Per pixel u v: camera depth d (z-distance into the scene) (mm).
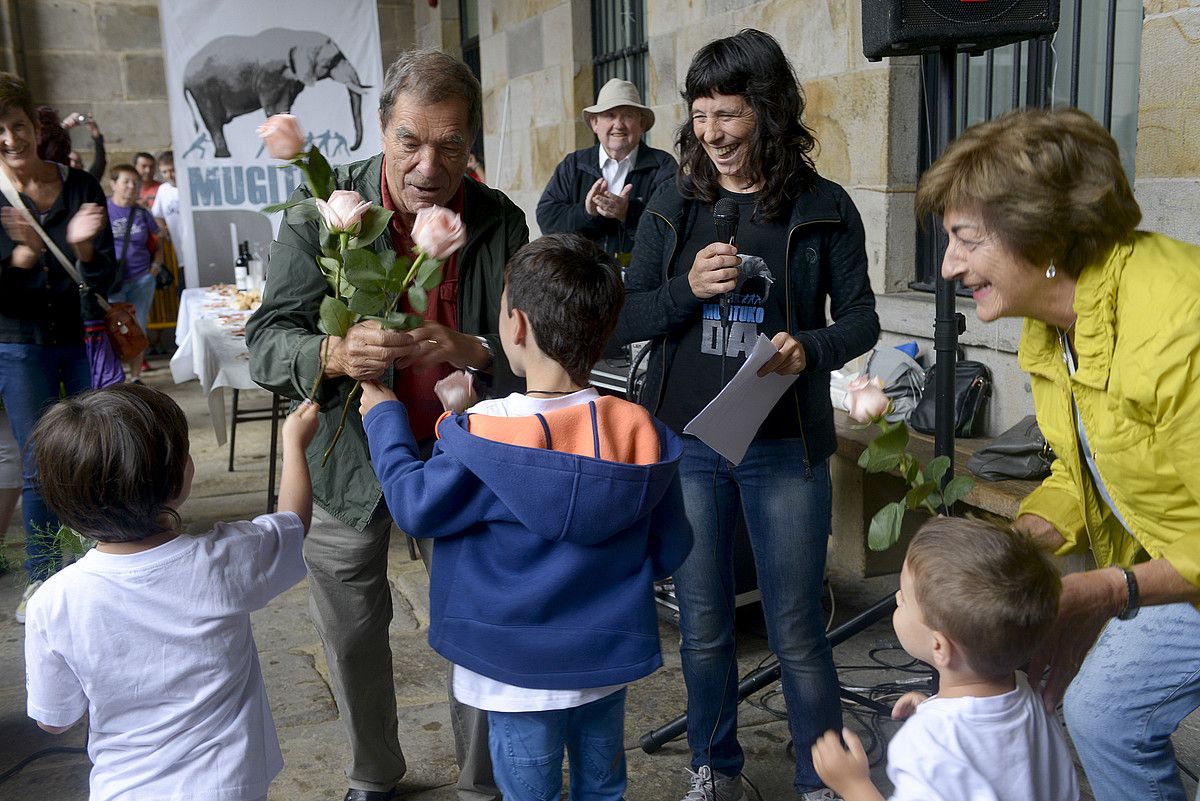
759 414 2104
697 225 2352
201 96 7777
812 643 2344
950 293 2592
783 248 2266
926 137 4180
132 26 10789
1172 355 1428
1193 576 1508
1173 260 1488
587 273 1715
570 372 1753
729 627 2416
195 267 7980
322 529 2271
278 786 2721
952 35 2404
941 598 1401
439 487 1683
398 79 2074
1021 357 1787
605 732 1854
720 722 2453
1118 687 1725
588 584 1720
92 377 3996
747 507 2344
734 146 2230
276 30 7820
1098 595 1523
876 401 2014
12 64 10398
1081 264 1534
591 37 7066
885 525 2066
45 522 3777
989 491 3012
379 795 2537
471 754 2369
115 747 1643
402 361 1987
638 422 1760
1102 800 1828
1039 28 2424
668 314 2281
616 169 5316
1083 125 1489
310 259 2174
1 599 4023
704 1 5285
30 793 2721
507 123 8414
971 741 1409
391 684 2467
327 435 2213
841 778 1460
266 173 7977
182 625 1639
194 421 7367
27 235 3697
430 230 1794
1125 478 1604
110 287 4031
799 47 4621
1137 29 3521
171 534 1698
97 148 6305
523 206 8227
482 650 1733
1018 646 1389
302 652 3562
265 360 2104
